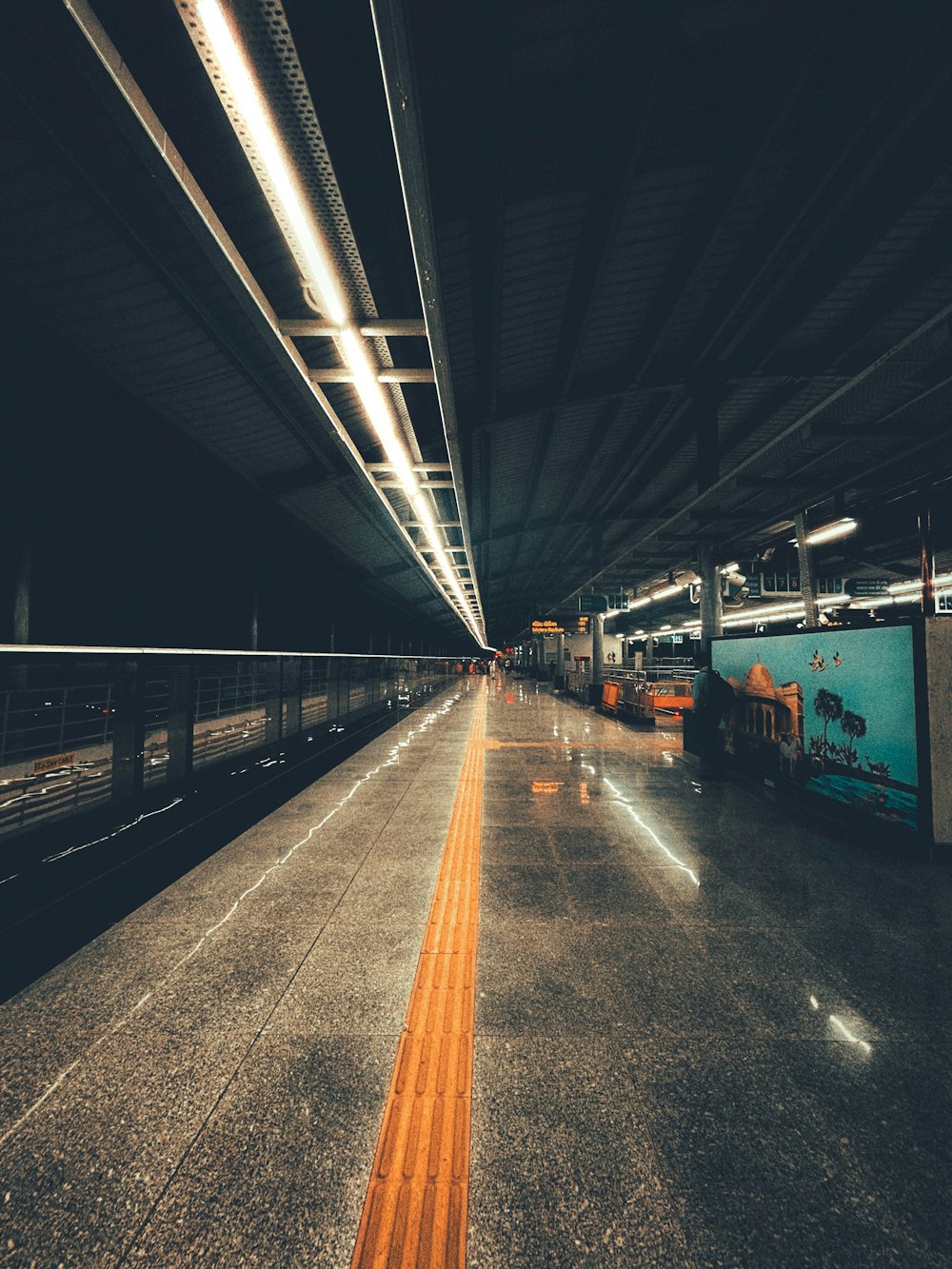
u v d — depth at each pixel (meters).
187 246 4.67
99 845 3.77
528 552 25.98
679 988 2.58
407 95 1.98
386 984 2.62
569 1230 1.48
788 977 2.67
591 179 5.70
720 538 13.80
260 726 7.41
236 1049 2.18
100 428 6.39
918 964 2.78
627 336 8.68
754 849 4.50
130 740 4.20
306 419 7.83
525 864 4.19
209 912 3.40
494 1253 1.43
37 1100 1.92
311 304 3.26
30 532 7.11
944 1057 2.13
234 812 5.45
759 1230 1.48
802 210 5.91
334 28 3.76
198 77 3.64
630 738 11.05
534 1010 2.42
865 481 9.17
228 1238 1.47
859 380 6.60
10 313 4.71
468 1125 1.81
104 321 5.16
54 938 3.07
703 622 13.97
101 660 4.08
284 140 2.20
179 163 2.30
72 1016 2.39
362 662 12.66
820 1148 1.72
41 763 3.68
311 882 3.88
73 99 3.49
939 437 9.70
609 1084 1.99
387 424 5.11
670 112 5.14
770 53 4.67
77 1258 1.42
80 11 1.71
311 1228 1.49
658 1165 1.67
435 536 9.95
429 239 2.77
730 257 7.06
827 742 5.36
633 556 18.45
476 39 4.29
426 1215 1.52
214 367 6.25
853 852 4.42
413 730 12.37
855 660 4.96
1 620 6.92
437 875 3.99
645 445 13.35
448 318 7.00
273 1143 1.75
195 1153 1.71
